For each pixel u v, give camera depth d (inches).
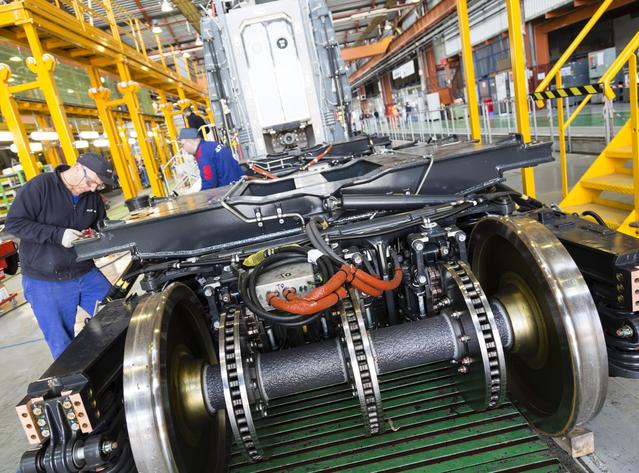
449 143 127.0
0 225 377.4
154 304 65.4
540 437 71.0
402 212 90.5
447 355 72.2
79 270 109.6
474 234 83.9
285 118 202.4
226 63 196.1
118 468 57.1
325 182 100.0
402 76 1133.1
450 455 69.7
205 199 103.6
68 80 512.4
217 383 70.8
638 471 62.1
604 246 62.1
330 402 89.4
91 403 53.7
